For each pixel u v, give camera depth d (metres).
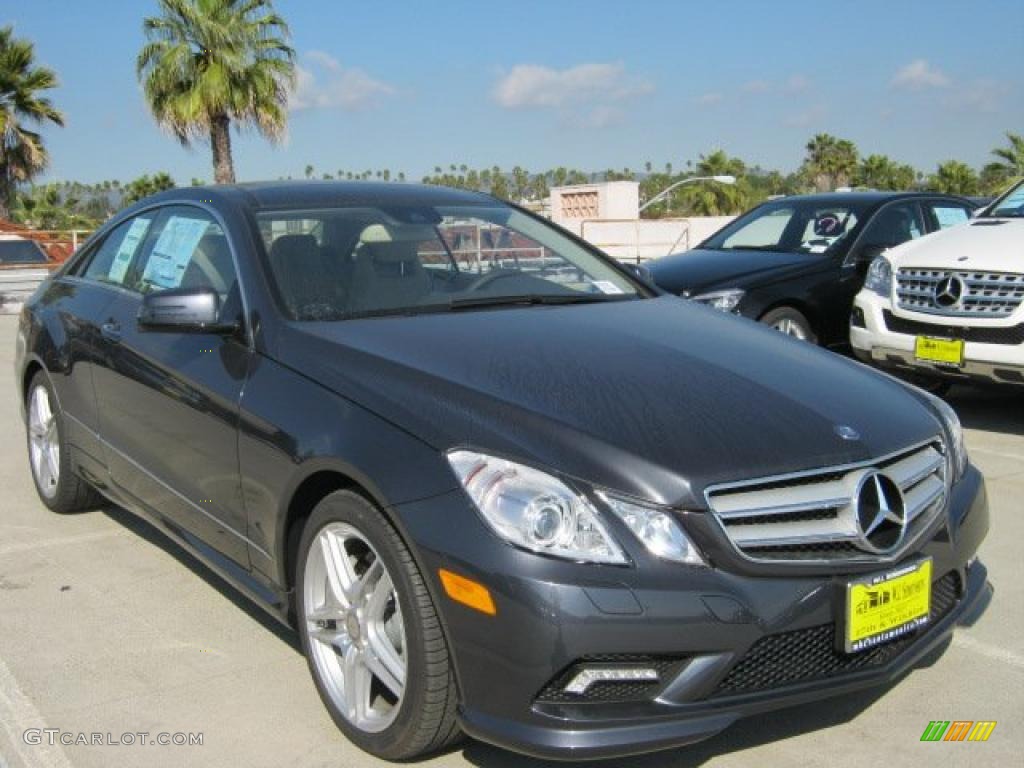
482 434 2.91
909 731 3.29
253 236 4.03
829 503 2.93
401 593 2.91
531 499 2.73
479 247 4.43
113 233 5.20
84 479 5.11
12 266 19.28
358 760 3.13
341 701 3.25
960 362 6.62
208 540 3.97
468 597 2.73
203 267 4.18
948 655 3.79
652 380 3.25
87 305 4.96
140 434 4.34
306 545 3.30
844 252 8.45
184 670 3.72
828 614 2.87
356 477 3.03
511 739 2.71
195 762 3.14
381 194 4.64
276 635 4.01
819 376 3.51
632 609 2.67
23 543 5.04
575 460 2.80
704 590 2.73
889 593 2.96
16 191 32.84
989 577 4.47
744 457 2.88
